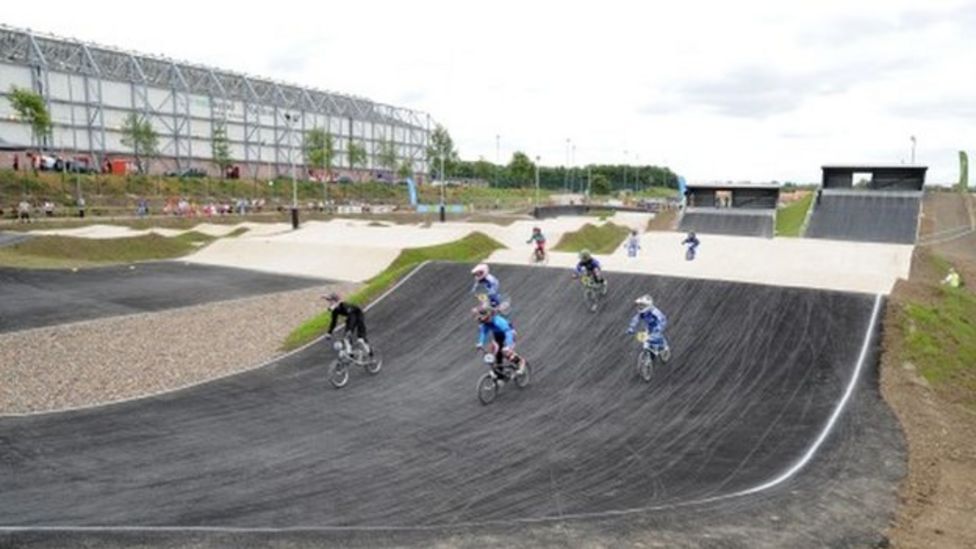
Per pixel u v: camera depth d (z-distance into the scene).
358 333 16.61
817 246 38.91
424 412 14.20
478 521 9.15
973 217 60.06
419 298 23.92
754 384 15.28
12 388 15.34
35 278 29.50
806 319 18.92
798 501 9.84
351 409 14.45
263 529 8.75
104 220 52.94
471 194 133.88
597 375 16.33
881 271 33.53
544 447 12.15
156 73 93.31
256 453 11.83
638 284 22.86
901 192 61.25
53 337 20.00
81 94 83.25
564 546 8.28
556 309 21.53
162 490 10.13
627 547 8.30
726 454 11.73
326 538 8.45
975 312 22.64
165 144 94.12
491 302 18.47
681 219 63.84
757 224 60.69
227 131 102.31
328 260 37.38
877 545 8.59
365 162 122.12
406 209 89.12
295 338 20.75
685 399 14.60
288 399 15.18
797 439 12.34
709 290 21.73
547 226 56.84
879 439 12.30
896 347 17.09
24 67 76.75
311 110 119.81
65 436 12.56
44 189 64.94
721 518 9.24
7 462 11.19
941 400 14.65
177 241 44.84
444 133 138.00
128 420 13.59
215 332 21.78
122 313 23.86
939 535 8.94
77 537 8.36
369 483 10.53
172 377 16.80
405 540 8.41
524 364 15.41
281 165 114.12
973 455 11.84
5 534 8.34
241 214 69.06
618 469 11.14
